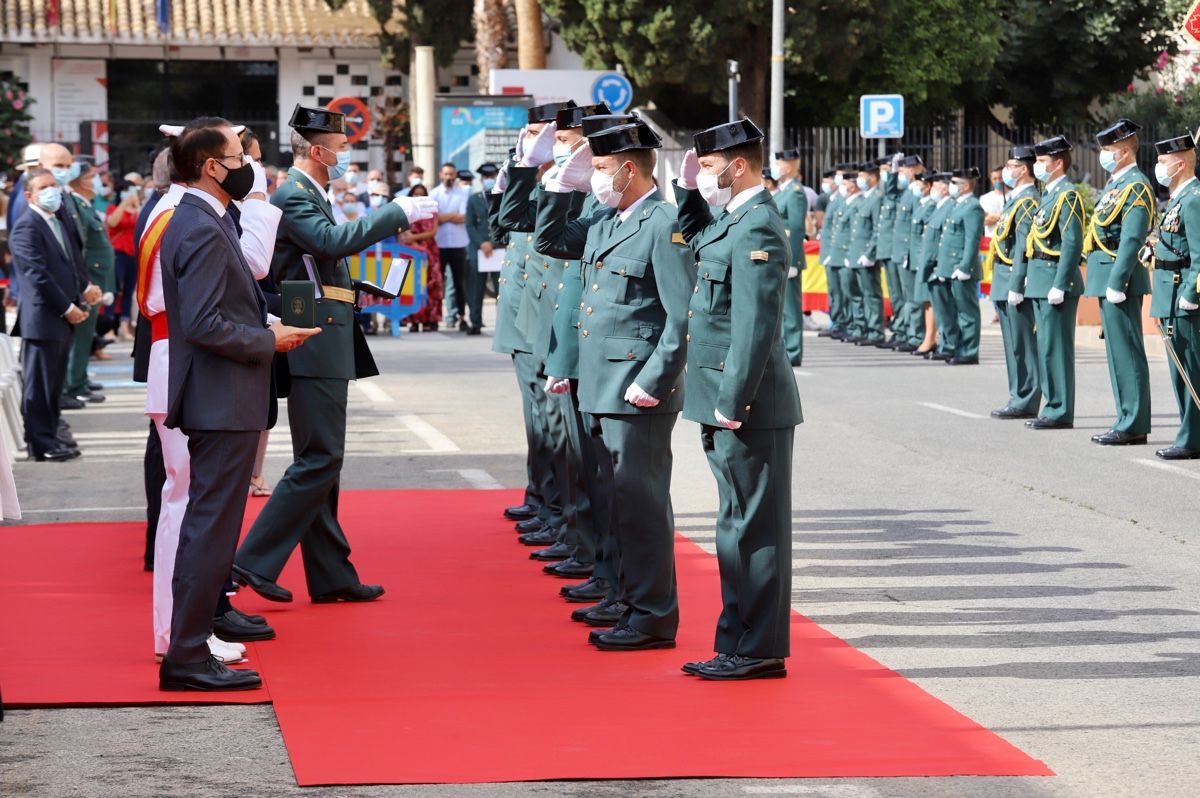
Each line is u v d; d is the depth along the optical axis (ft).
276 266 25.67
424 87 116.67
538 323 29.78
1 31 120.47
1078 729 19.80
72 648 23.53
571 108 25.76
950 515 34.63
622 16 106.32
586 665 22.76
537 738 19.19
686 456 43.06
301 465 26.12
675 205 23.57
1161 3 121.60
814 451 43.65
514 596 27.30
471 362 68.18
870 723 19.83
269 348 21.06
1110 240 45.21
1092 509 35.24
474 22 118.11
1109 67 125.29
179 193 22.63
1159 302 42.27
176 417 21.08
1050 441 45.78
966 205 67.10
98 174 77.51
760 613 21.89
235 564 25.95
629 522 23.57
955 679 22.08
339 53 129.80
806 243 93.56
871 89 118.11
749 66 109.29
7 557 30.19
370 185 81.97
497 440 46.14
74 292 42.65
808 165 104.37
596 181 23.63
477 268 81.66
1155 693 21.40
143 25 122.42
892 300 76.79
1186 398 42.27
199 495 21.24
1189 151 42.34
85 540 31.86
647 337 23.39
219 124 21.08
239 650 22.88
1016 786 17.61
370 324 83.66
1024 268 49.75
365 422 49.93
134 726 19.92
